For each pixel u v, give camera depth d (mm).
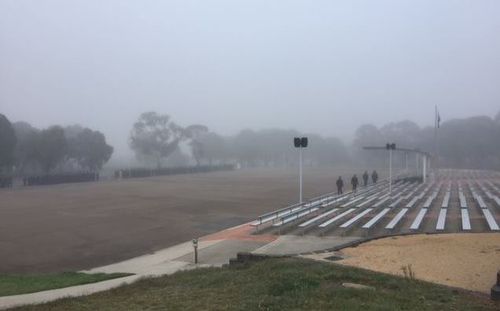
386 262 15469
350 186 61469
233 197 47188
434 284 12297
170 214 34844
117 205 40469
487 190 53344
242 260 16781
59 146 81562
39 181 67875
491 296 11023
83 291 13547
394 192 50094
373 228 26000
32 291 13820
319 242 22219
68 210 37188
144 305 10789
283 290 11336
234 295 11258
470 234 20922
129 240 25078
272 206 39656
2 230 28000
